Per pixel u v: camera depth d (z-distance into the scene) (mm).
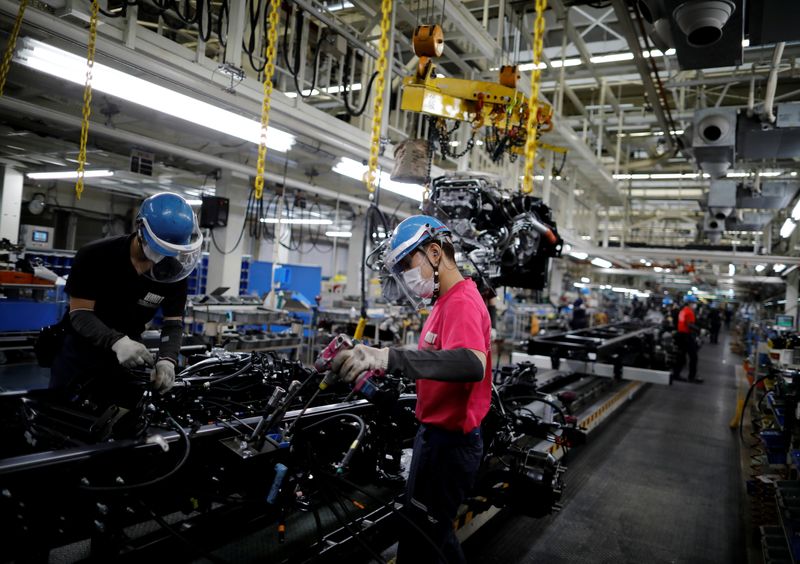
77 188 2758
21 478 1313
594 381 7645
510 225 3777
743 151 5730
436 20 5727
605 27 6105
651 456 5539
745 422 7258
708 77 7727
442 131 3734
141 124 7336
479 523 3232
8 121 7184
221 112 4004
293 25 5449
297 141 4742
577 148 7301
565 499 4230
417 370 1460
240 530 2473
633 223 15844
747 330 17703
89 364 2197
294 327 7309
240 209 9031
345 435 2256
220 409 2189
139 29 3289
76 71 3271
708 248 11547
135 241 2105
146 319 2342
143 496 1637
